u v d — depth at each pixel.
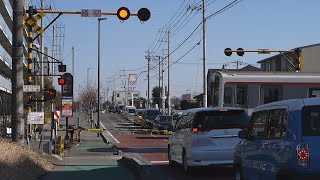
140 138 35.28
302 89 23.00
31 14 18.55
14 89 16.67
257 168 9.16
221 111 14.45
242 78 22.84
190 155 14.25
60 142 20.78
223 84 22.80
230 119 14.43
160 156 21.88
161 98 81.06
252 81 22.84
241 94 22.78
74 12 18.22
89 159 19.66
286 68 63.66
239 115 14.54
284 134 8.04
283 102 8.45
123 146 27.92
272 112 8.81
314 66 65.88
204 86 39.91
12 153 12.89
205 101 39.81
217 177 14.34
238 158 10.50
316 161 7.52
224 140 14.19
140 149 25.89
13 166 11.68
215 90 23.47
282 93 22.89
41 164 15.08
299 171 7.52
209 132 14.20
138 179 13.53
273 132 8.60
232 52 33.31
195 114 14.52
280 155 8.01
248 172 9.76
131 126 55.75
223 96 22.77
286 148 7.82
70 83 26.84
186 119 15.49
